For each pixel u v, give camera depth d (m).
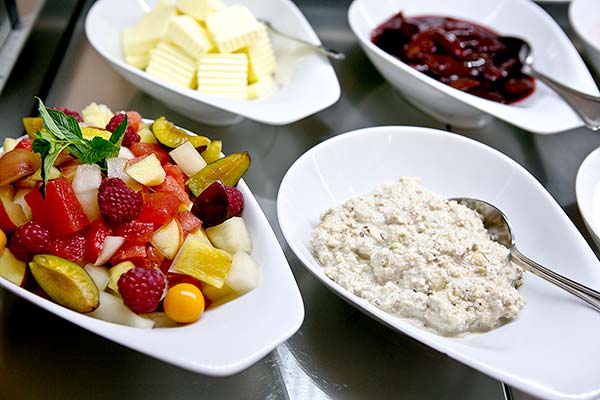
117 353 0.95
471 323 0.93
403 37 1.50
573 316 0.93
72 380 0.92
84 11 1.62
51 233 0.90
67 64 1.47
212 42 1.36
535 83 1.43
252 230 0.98
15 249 0.89
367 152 1.19
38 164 0.94
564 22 1.71
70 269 0.86
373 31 1.53
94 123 1.11
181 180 1.01
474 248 0.99
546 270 0.99
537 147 1.38
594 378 0.83
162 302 0.90
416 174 1.20
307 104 1.26
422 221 1.04
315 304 1.04
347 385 0.94
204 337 0.82
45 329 0.97
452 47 1.44
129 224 0.91
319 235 1.03
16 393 0.90
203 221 0.96
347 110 1.43
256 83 1.37
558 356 0.88
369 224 1.04
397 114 1.43
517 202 1.13
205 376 0.94
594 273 0.99
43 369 0.93
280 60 1.46
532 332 0.93
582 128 1.44
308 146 1.34
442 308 0.91
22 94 1.36
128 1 1.47
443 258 0.97
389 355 0.98
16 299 1.01
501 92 1.40
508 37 1.50
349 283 0.96
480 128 1.41
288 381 0.94
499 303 0.93
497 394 0.95
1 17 1.38
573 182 1.31
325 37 1.62
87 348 0.96
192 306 0.86
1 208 0.92
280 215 1.01
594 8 1.60
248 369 0.95
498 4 1.60
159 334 0.82
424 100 1.37
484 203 1.10
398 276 0.96
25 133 1.27
